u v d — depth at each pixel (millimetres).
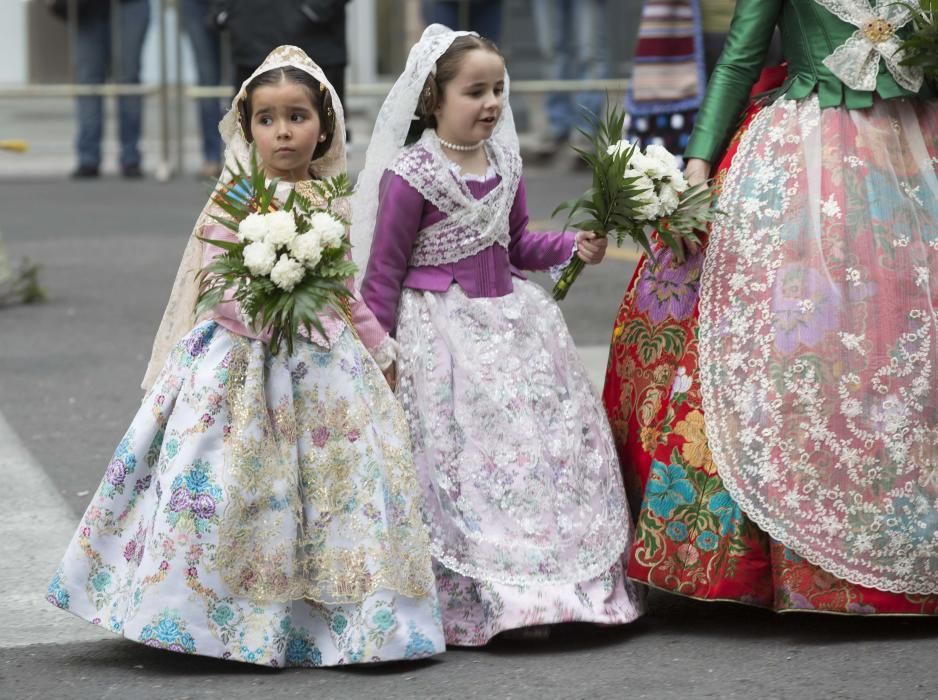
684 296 6309
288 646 5758
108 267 14922
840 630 6109
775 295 6070
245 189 5805
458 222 6223
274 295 5605
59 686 5605
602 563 6047
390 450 5883
